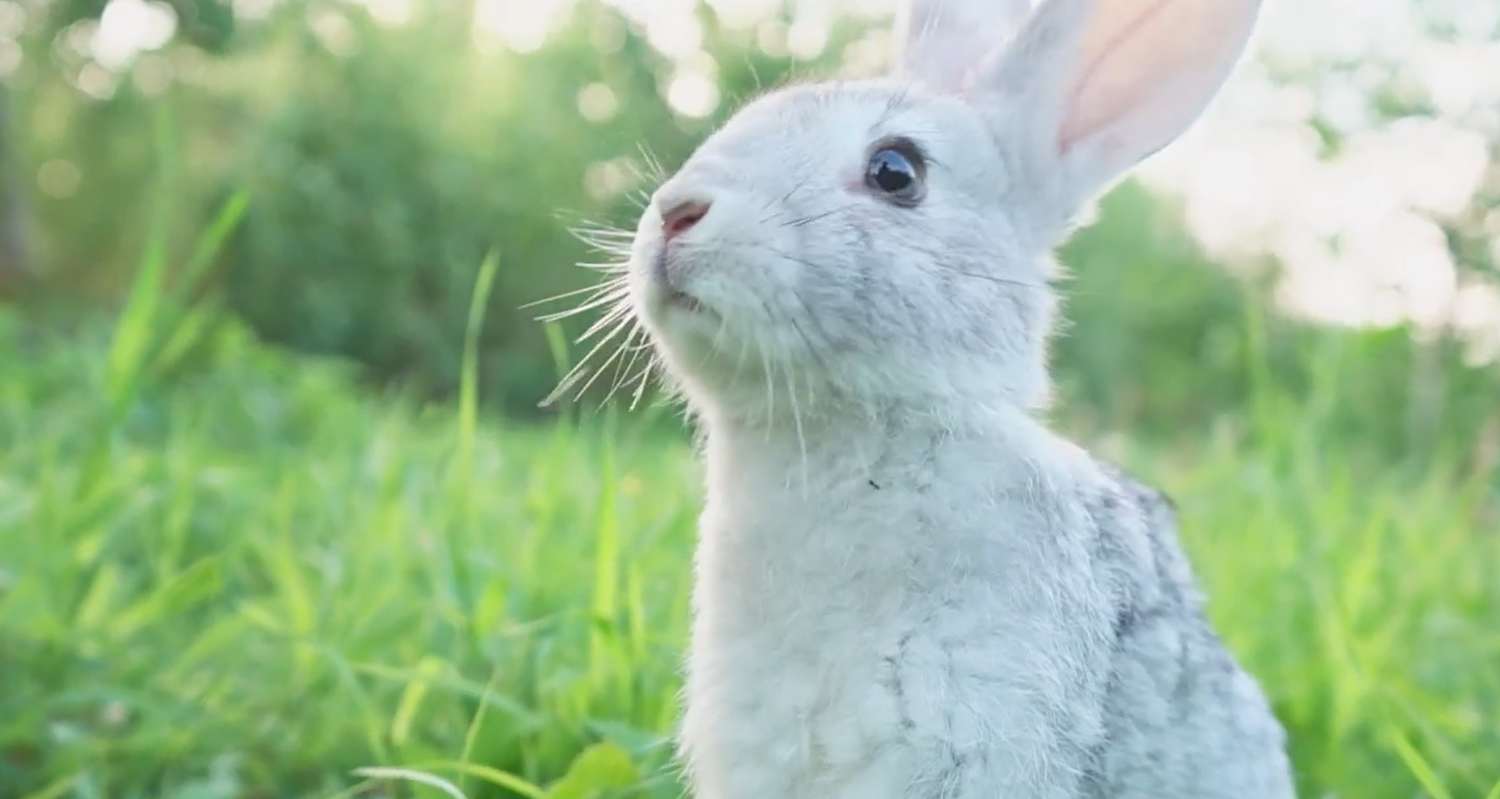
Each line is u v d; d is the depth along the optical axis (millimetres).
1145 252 4594
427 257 3764
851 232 558
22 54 4043
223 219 865
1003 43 630
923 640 541
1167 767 564
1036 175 609
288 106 3834
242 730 697
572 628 715
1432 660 814
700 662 580
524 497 1004
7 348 1833
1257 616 838
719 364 565
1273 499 1000
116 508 859
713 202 555
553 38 4078
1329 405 1384
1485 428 1501
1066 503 562
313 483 1017
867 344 555
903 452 557
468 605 741
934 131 585
